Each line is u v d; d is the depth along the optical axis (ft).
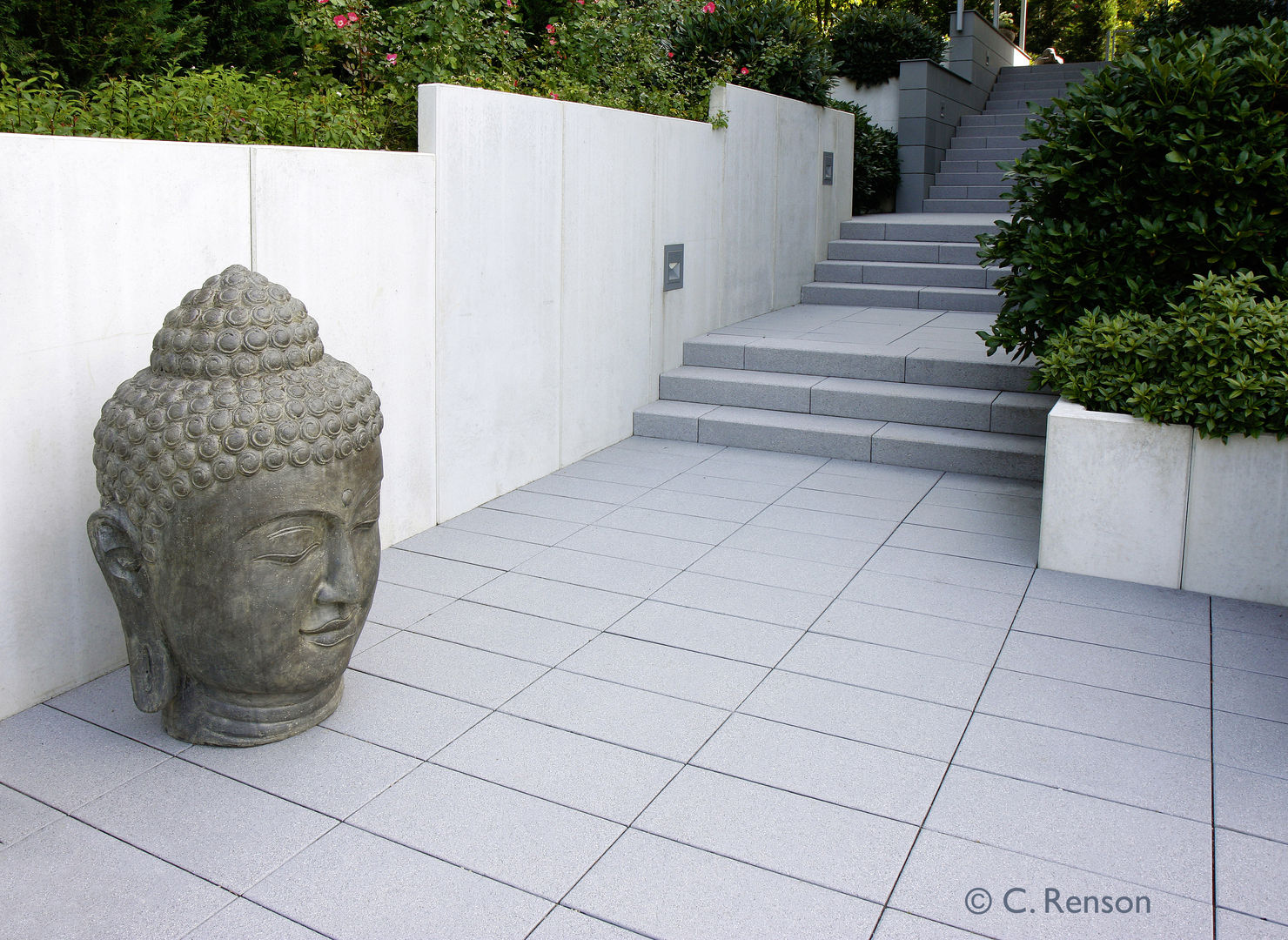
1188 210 16.65
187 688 10.70
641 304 23.15
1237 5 44.55
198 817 9.59
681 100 25.14
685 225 24.73
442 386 17.24
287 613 10.08
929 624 13.84
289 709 10.78
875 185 39.42
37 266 10.96
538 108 18.62
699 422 22.81
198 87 14.93
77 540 11.80
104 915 8.32
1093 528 15.38
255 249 13.52
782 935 8.11
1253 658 12.85
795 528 17.52
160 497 9.55
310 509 9.89
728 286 27.50
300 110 15.66
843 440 21.54
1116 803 9.86
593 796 9.95
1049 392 21.81
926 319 28.60
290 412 9.68
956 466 20.62
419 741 10.92
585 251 20.68
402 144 17.60
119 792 9.96
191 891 8.60
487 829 9.44
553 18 26.84
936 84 41.57
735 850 9.15
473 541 16.85
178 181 12.38
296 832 9.38
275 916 8.32
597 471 20.83
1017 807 9.80
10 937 8.06
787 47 29.43
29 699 11.55
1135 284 16.67
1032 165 18.02
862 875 8.82
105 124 13.00
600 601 14.52
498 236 18.03
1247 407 13.93
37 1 19.83
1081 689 12.08
